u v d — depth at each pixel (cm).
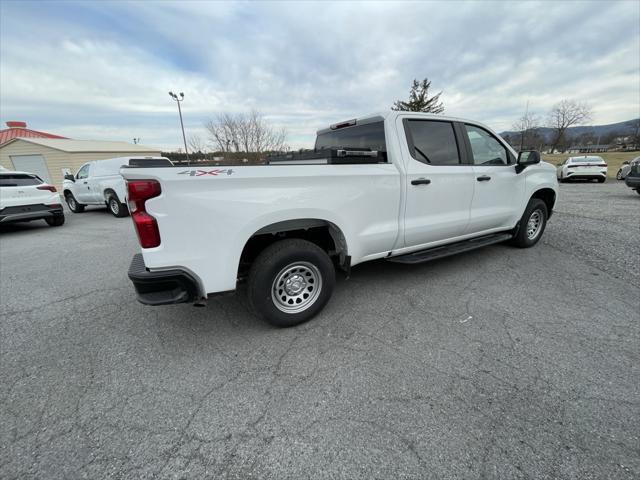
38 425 174
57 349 249
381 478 141
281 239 279
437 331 257
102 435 167
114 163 908
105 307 322
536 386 192
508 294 320
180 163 273
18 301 342
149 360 232
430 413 175
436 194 328
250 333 264
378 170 284
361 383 200
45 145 1961
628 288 326
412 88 2427
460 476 140
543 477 138
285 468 147
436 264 415
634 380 194
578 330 252
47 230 789
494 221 398
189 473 146
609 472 139
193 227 212
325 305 281
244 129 2909
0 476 145
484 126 380
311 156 315
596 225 601
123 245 594
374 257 310
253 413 179
